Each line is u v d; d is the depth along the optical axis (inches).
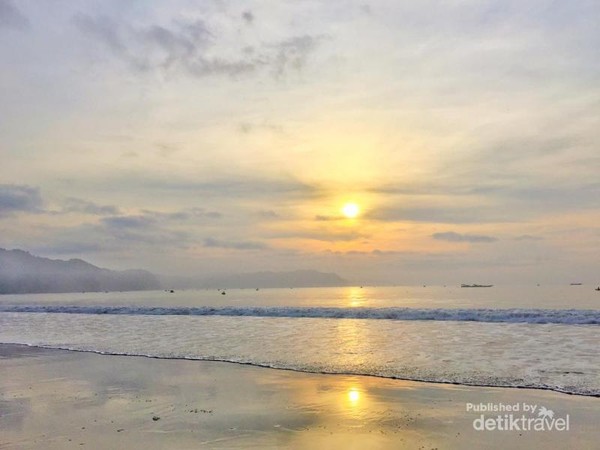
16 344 815.7
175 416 360.8
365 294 4028.1
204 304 2341.3
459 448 286.0
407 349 653.9
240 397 418.6
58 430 333.4
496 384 439.5
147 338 846.5
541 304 1755.7
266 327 989.2
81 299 3538.4
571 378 452.1
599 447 283.9
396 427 327.6
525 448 284.7
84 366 586.6
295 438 306.7
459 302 2050.9
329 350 661.9
